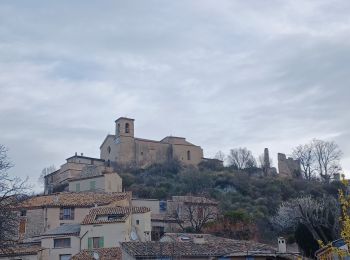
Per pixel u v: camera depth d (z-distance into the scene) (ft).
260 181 297.53
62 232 168.76
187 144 359.46
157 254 115.44
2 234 95.96
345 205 59.52
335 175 307.99
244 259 115.65
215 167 346.95
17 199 99.50
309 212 177.88
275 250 121.29
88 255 136.87
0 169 97.76
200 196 247.09
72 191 243.19
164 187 278.46
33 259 155.53
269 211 245.86
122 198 203.72
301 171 347.36
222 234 194.59
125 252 120.57
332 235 161.17
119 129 349.00
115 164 338.95
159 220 207.92
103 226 164.76
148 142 353.92
